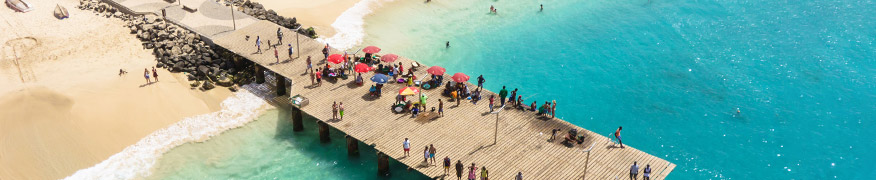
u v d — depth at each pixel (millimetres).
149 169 48812
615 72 67062
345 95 55094
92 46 62531
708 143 54594
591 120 58188
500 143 48562
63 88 54906
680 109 59875
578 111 59594
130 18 68000
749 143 54500
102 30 65688
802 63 67938
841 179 50031
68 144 49562
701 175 50438
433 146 47812
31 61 59312
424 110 52750
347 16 75500
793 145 54156
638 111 59688
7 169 47062
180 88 57188
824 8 82000
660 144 54500
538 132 50062
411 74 57562
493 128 50531
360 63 56906
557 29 77250
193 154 50688
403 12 78312
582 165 45875
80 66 58875
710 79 65312
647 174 43562
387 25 74812
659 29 77312
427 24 76312
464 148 47969
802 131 56094
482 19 78750
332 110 52469
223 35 64750
